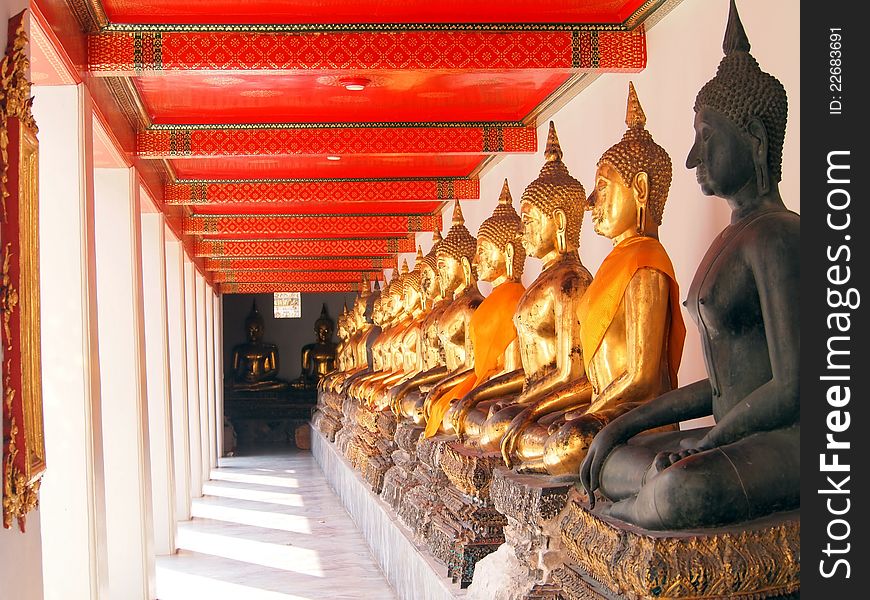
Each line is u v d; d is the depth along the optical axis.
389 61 7.12
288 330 29.47
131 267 9.12
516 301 7.86
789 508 3.81
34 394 4.53
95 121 7.34
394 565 9.60
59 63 6.05
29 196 4.41
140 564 9.03
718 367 4.14
